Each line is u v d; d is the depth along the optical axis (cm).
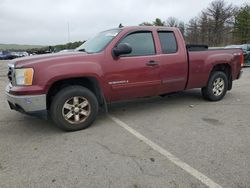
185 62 613
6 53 4638
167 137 460
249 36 5091
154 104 686
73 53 510
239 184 316
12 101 473
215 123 530
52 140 456
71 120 491
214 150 405
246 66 1755
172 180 326
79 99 493
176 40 609
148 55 561
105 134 479
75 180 330
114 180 329
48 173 347
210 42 5616
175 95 784
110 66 514
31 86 452
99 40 564
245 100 725
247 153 394
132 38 549
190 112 610
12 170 357
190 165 361
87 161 377
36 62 458
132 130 497
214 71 699
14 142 451
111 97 532
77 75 479
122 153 400
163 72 581
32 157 393
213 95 698
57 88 497
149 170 350
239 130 489
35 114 464
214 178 329
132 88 545
